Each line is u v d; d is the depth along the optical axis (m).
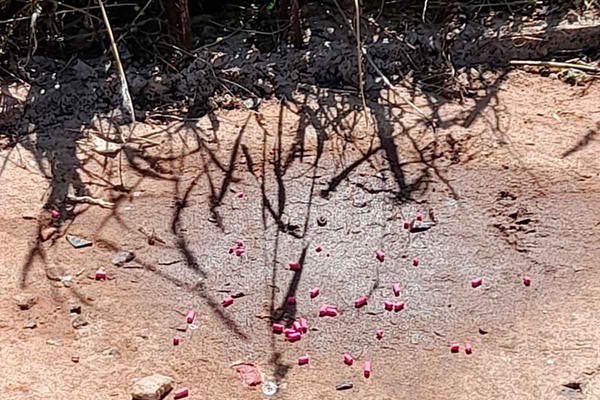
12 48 2.76
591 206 2.20
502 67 2.79
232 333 1.87
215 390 1.73
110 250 2.09
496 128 2.49
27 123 2.55
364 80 2.71
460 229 2.14
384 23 2.88
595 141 2.43
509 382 1.73
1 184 2.30
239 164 2.38
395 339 1.85
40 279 2.00
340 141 2.46
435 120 2.53
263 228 2.17
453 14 2.90
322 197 2.26
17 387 1.72
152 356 1.81
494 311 1.91
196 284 2.00
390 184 2.30
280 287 1.99
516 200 2.23
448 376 1.75
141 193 2.28
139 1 2.90
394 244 2.11
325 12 2.93
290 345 1.84
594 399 1.68
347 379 1.75
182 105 2.64
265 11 2.94
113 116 2.58
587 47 2.85
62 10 2.75
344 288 1.99
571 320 1.87
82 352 1.82
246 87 2.68
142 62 2.75
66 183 2.31
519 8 2.95
